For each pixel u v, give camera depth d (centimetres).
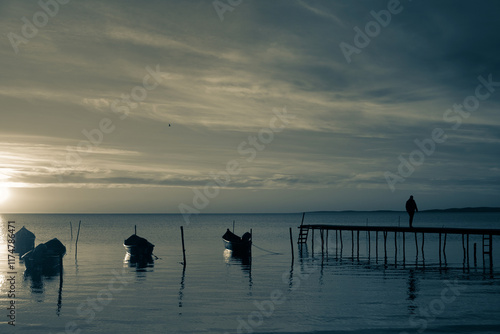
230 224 16812
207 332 1780
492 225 12488
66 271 3384
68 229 11488
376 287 2662
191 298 2358
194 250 5262
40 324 1891
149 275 3161
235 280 2931
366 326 1852
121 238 7638
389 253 4891
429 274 3198
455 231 3703
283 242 6819
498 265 3725
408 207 3841
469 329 1806
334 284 2769
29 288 2656
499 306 2161
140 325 1873
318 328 1828
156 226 14250
